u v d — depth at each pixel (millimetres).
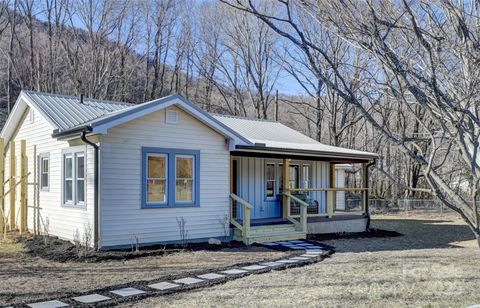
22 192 13484
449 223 19984
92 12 28734
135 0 30578
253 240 12367
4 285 7352
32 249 10703
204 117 11930
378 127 3615
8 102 26484
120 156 10641
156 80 31922
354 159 16312
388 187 31406
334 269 8695
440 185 3572
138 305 6172
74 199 11297
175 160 11648
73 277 7988
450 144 3660
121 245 10578
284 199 14680
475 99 3605
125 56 30422
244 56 33188
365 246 12461
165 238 11359
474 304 5816
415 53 3957
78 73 28141
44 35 28469
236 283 7457
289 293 6707
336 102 28266
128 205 10734
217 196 12461
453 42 3779
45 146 13000
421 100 3477
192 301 6316
